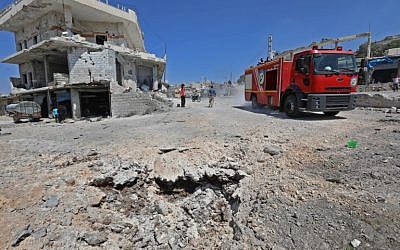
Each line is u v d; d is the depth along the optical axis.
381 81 29.50
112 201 5.57
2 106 32.91
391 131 7.79
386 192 4.00
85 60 22.70
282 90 13.03
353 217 3.44
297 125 9.78
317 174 5.00
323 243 3.09
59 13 24.59
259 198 4.52
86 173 6.20
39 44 22.11
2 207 4.64
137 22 31.16
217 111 17.20
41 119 22.95
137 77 30.17
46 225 4.16
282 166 5.65
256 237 3.46
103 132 11.52
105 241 4.05
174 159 6.89
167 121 13.70
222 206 5.50
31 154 7.98
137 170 6.50
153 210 5.48
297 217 3.69
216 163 6.41
